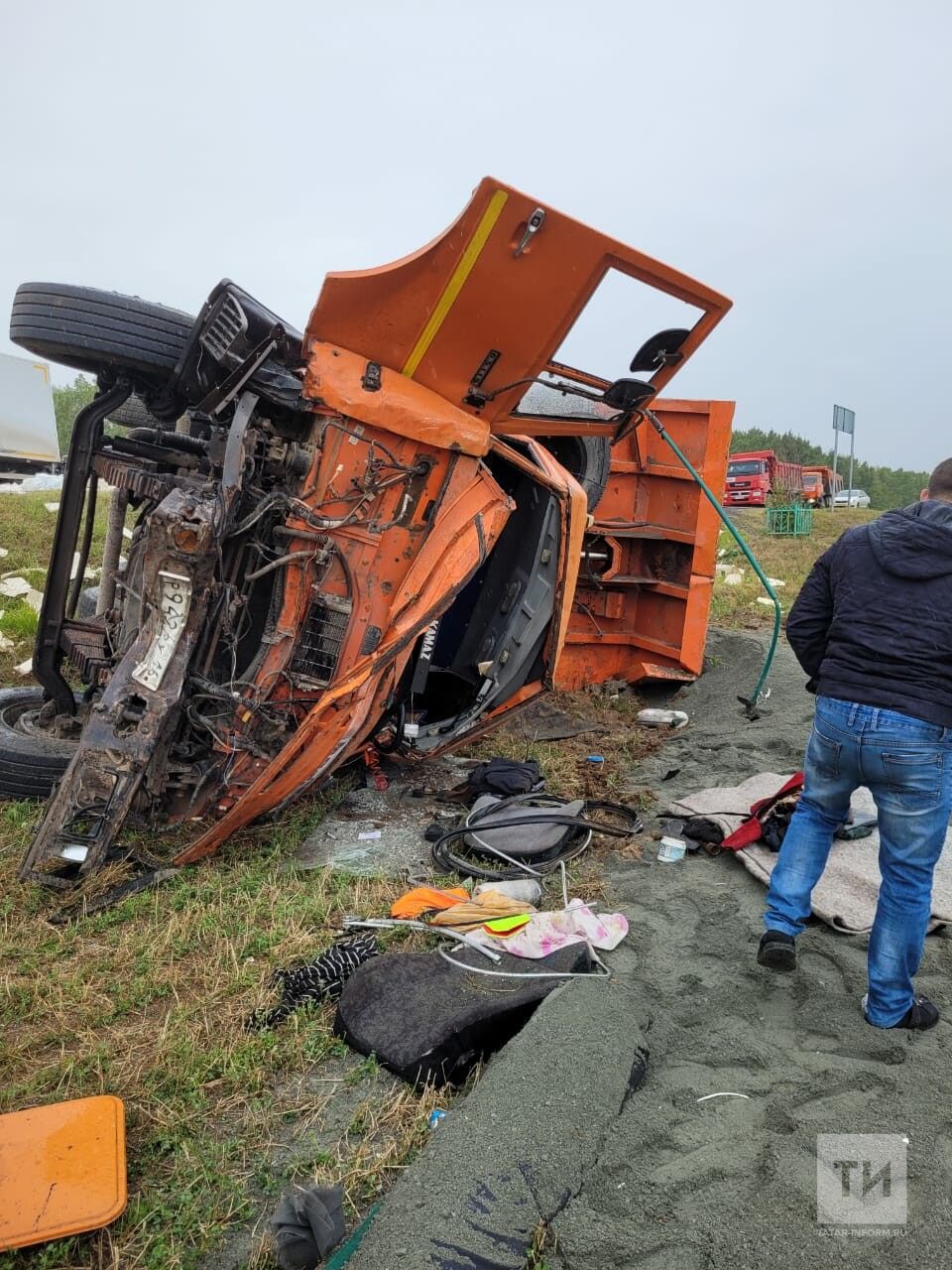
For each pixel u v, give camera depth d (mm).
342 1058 3184
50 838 4168
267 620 4742
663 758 6891
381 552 4746
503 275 4438
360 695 4566
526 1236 2289
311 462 4613
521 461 5457
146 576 4129
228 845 4738
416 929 3926
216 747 4641
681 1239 2348
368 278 4395
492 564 6500
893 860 3193
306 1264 2344
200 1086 2984
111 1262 2375
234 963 3666
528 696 6074
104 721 4168
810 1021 3365
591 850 5004
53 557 5418
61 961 3672
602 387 5355
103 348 4805
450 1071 3039
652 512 8875
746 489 32031
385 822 5320
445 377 4777
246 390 4547
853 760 3197
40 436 19578
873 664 3139
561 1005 3115
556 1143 2541
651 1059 3102
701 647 8430
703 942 3961
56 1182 2484
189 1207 2512
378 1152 2756
